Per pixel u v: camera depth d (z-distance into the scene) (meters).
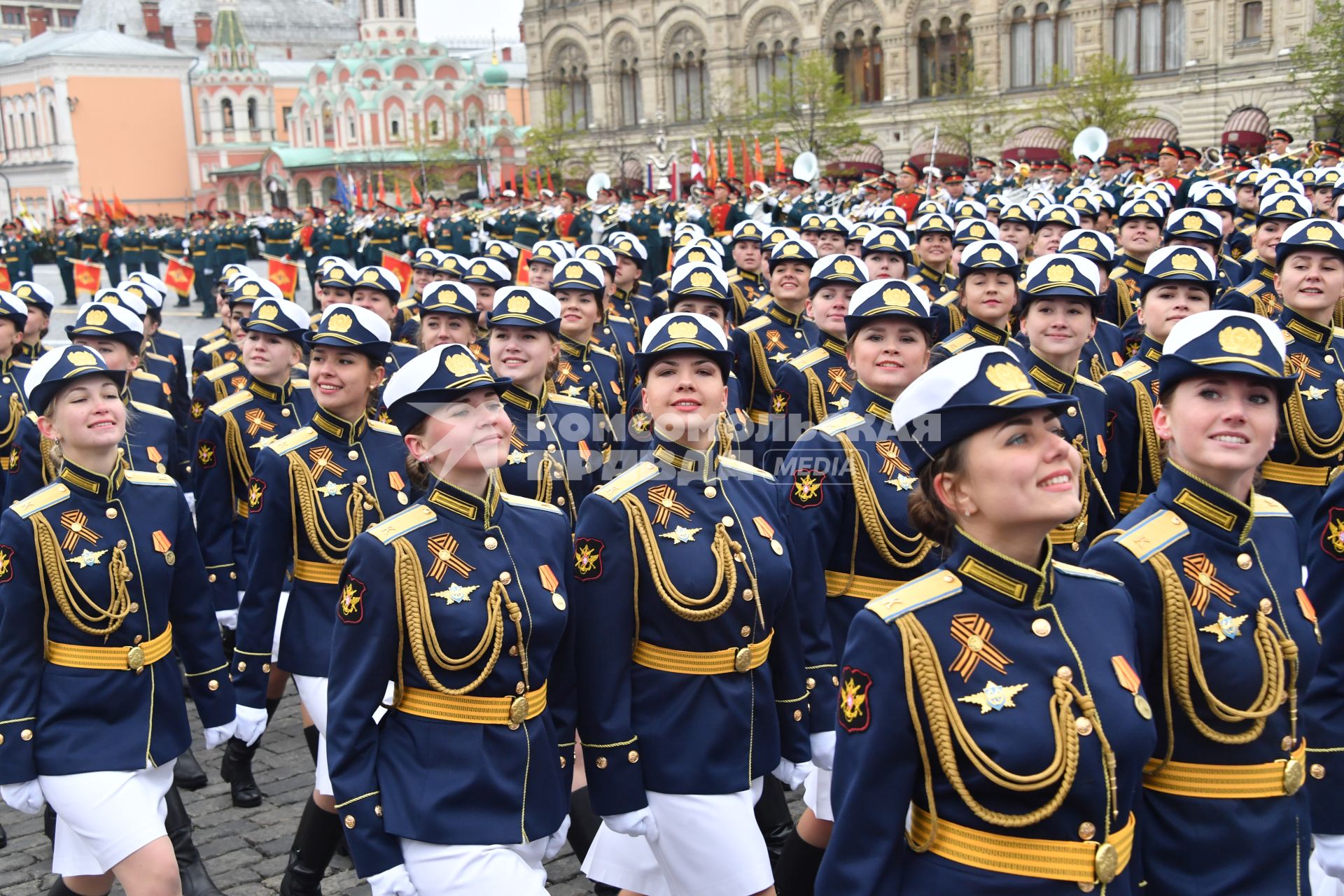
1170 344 4.41
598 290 10.30
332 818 6.15
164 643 5.96
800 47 65.31
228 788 8.10
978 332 8.75
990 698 3.71
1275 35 49.59
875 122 62.12
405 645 4.87
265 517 6.93
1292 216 10.39
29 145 110.19
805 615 5.86
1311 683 5.00
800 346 11.01
